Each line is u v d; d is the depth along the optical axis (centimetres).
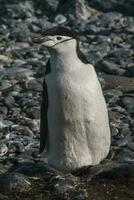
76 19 3803
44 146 1688
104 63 2841
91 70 1625
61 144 1652
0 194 1541
